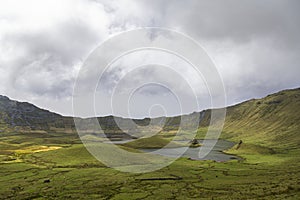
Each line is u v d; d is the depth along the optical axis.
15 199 57.22
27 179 79.00
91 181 72.00
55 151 117.56
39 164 101.00
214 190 60.06
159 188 63.16
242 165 103.94
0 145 161.88
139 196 56.00
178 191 59.84
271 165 104.25
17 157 118.69
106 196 56.62
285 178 69.31
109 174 80.31
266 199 46.59
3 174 86.88
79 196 57.16
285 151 162.38
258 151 152.75
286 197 46.72
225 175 81.50
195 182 70.25
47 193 61.56
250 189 57.94
